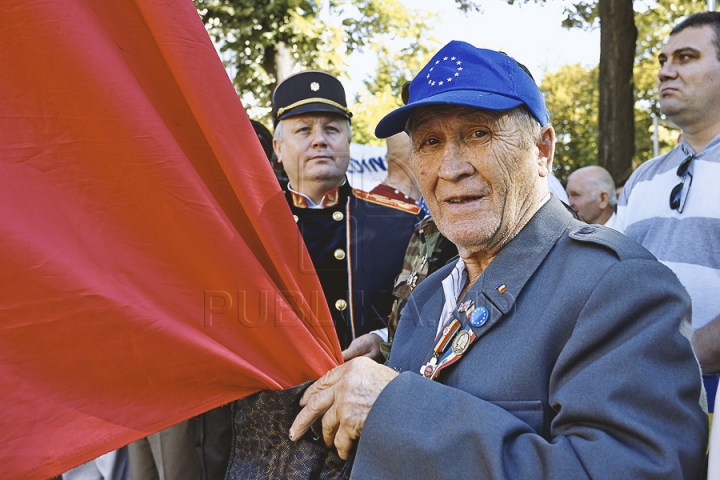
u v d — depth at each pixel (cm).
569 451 129
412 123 166
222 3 1217
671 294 138
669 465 123
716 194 245
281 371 173
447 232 163
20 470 152
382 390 148
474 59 162
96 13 167
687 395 133
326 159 269
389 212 274
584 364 138
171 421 164
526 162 160
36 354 156
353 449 157
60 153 162
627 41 832
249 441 175
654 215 267
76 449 156
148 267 165
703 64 254
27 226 156
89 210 163
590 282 144
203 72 168
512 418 137
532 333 147
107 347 159
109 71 163
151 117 165
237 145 171
